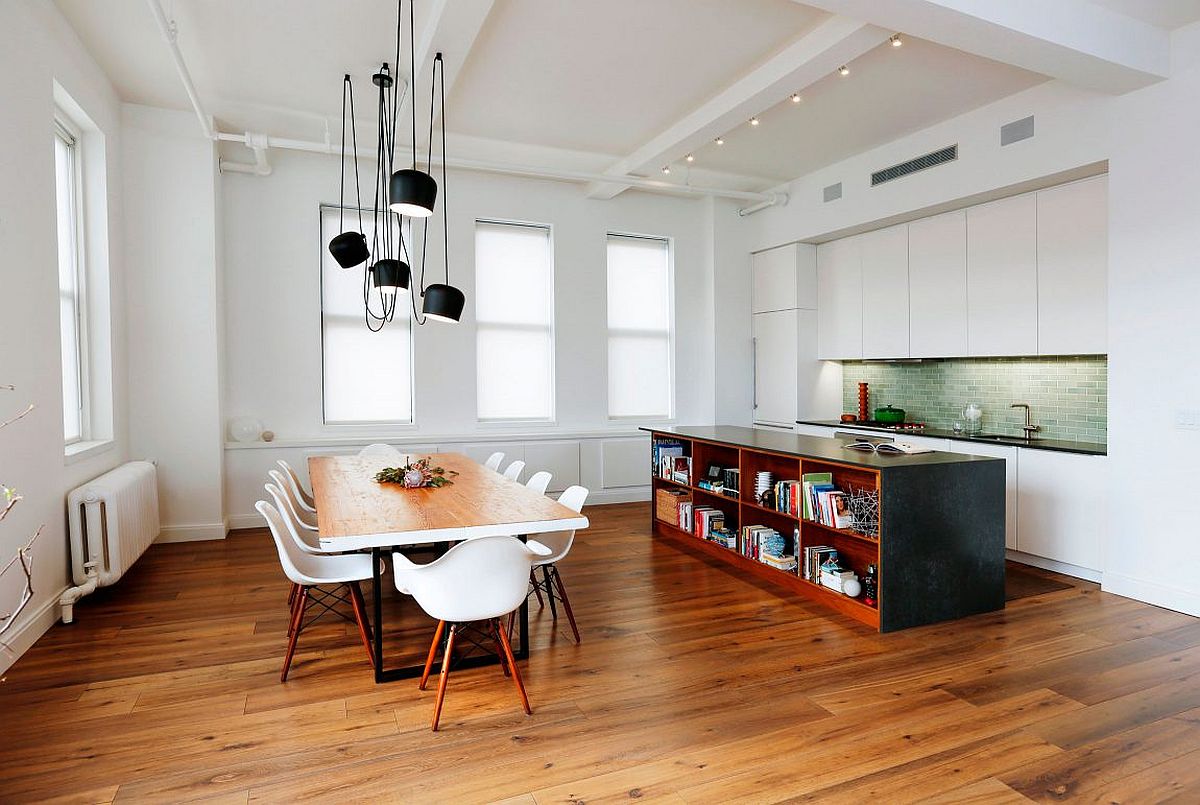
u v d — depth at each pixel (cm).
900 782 228
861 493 408
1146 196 402
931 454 411
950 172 531
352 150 579
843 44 382
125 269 523
